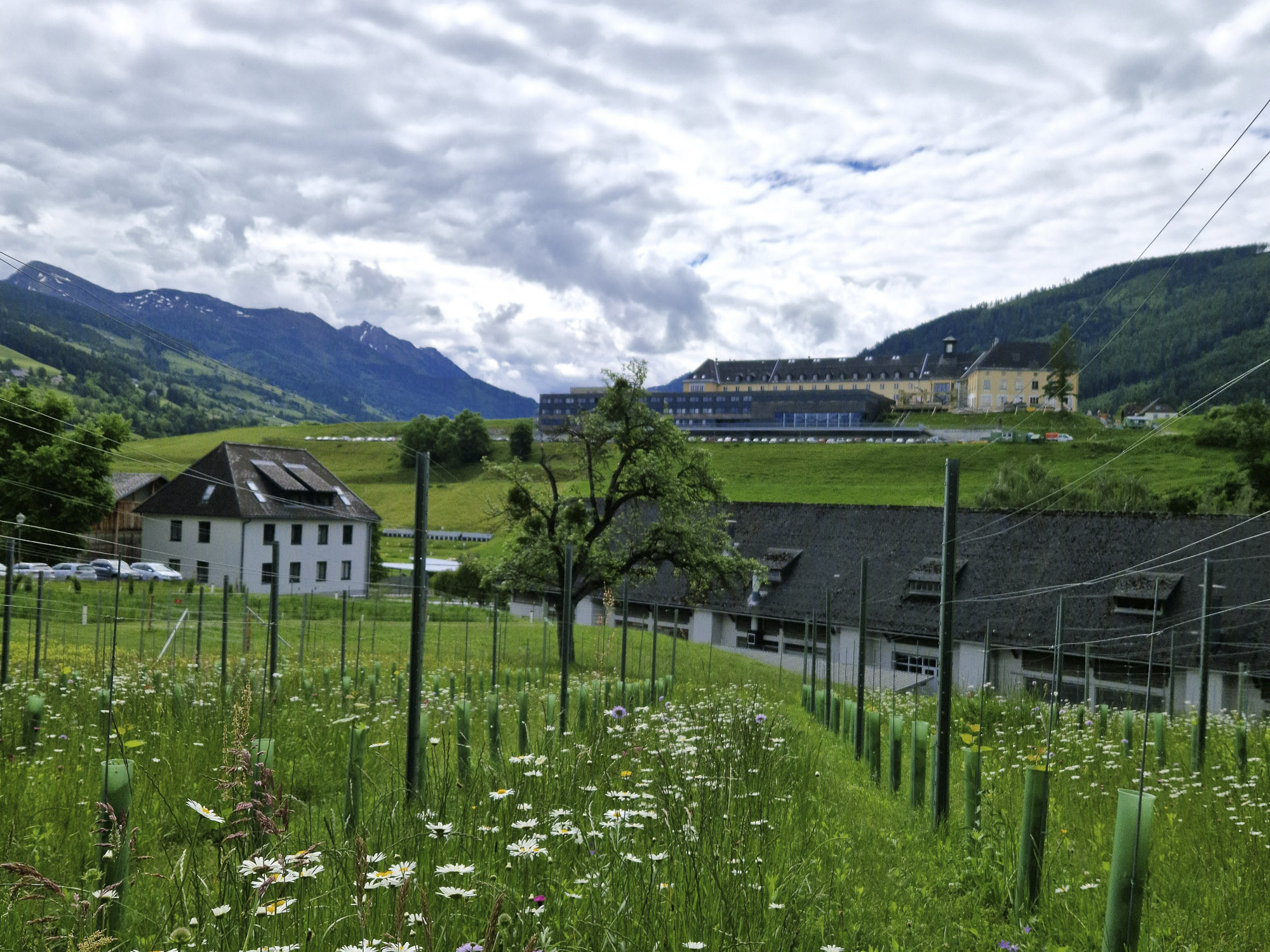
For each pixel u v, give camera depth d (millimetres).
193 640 26609
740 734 8625
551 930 3188
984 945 4133
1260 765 9258
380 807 5199
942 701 7633
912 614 46812
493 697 7805
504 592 54062
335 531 65750
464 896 3070
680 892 3693
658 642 39969
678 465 38000
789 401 191875
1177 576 41594
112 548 59719
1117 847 4098
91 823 5430
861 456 140875
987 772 9141
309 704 12008
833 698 16953
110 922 3361
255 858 3172
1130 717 11805
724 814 5090
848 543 53156
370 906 3203
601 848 4262
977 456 128125
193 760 7227
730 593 53094
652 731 8352
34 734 8289
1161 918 4543
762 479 131125
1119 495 64312
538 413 199375
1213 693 34906
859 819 7211
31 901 3635
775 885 4012
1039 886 4898
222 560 59969
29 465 50031
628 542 39812
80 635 25781
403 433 155250
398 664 24000
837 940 3645
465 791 5246
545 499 37812
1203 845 5895
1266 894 4852
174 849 4793
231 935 2949
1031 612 43531
